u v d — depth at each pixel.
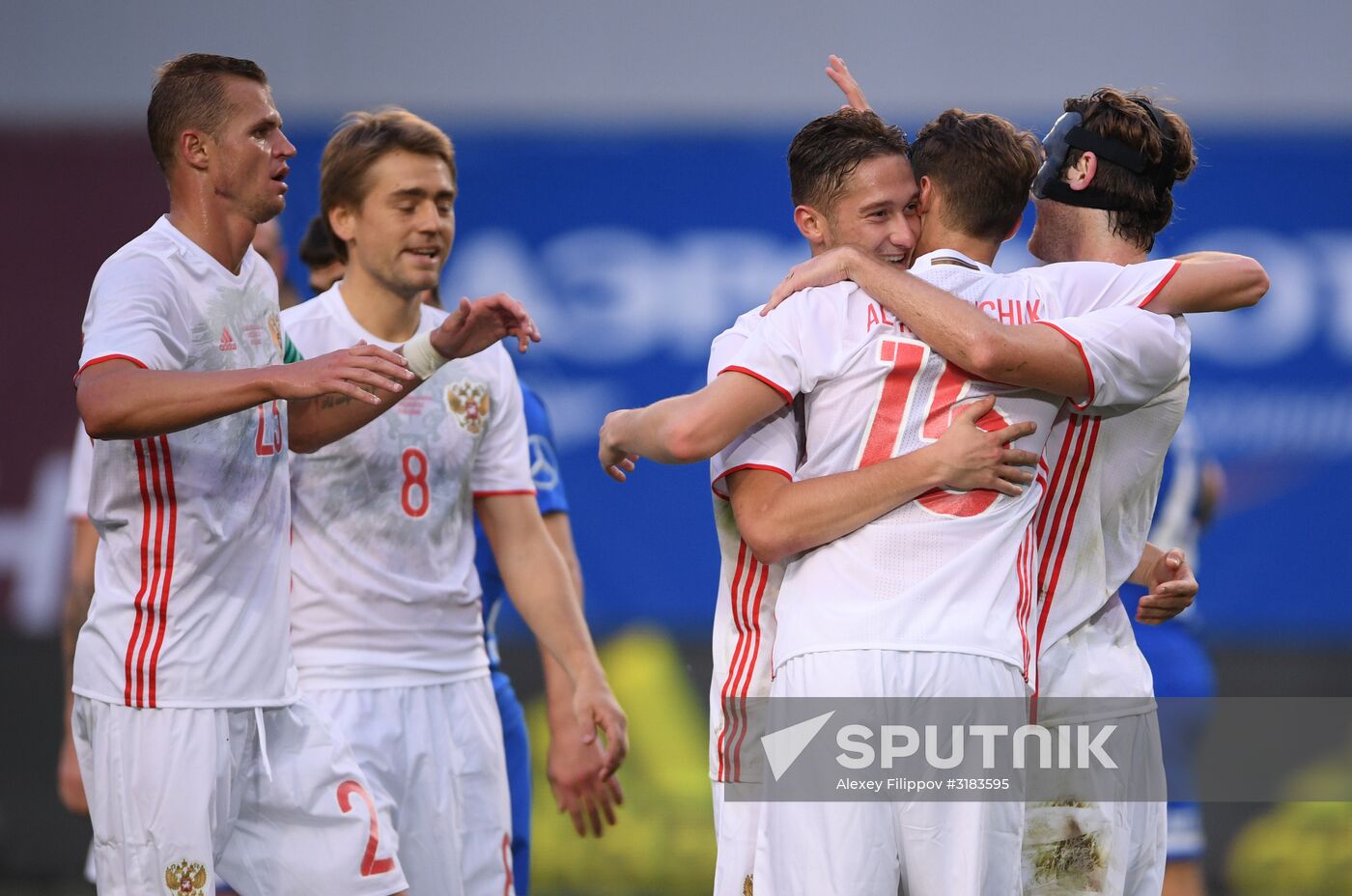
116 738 9.91
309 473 11.93
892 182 9.54
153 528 9.83
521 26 26.70
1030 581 9.39
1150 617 10.70
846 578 9.02
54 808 22.91
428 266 12.16
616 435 9.77
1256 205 25.03
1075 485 9.87
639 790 22.25
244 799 10.42
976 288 9.41
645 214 24.83
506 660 22.73
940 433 9.07
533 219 24.88
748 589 9.84
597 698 12.52
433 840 12.14
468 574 12.66
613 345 24.66
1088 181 10.20
